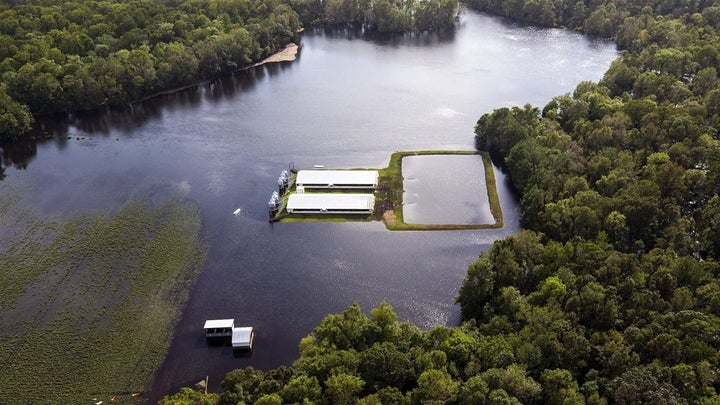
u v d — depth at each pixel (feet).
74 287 621.72
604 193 653.30
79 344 551.59
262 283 620.49
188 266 647.56
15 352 544.21
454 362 446.19
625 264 513.86
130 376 518.78
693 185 642.63
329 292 604.49
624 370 417.08
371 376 444.14
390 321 495.00
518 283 541.34
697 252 564.30
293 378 443.73
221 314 581.94
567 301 484.74
